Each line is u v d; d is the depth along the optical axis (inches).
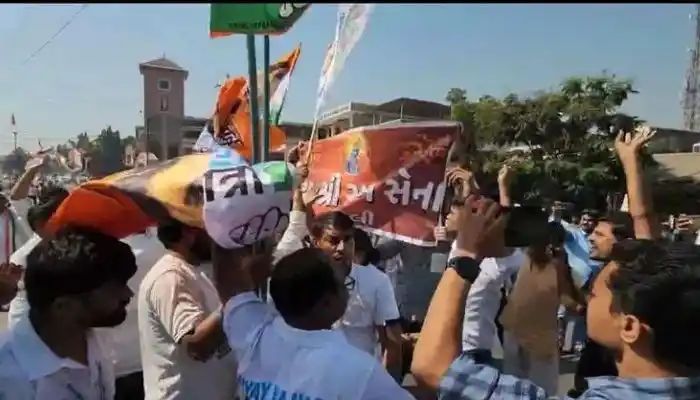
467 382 57.4
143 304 89.3
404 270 194.4
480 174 104.3
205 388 88.3
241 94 130.0
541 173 609.6
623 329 53.1
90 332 72.0
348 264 115.0
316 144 120.6
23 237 178.5
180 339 84.4
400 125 104.0
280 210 65.6
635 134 93.2
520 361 145.2
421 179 102.5
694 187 827.4
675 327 49.6
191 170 66.6
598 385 53.6
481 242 60.6
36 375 64.3
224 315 69.6
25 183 197.5
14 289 88.0
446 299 60.4
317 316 65.6
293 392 61.6
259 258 68.9
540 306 142.2
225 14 65.5
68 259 63.7
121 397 124.0
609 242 130.1
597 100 639.1
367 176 107.5
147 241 127.8
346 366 61.1
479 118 636.1
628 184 91.7
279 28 66.5
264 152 93.2
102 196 69.1
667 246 54.6
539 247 136.0
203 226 66.7
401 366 131.4
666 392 50.1
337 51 72.2
